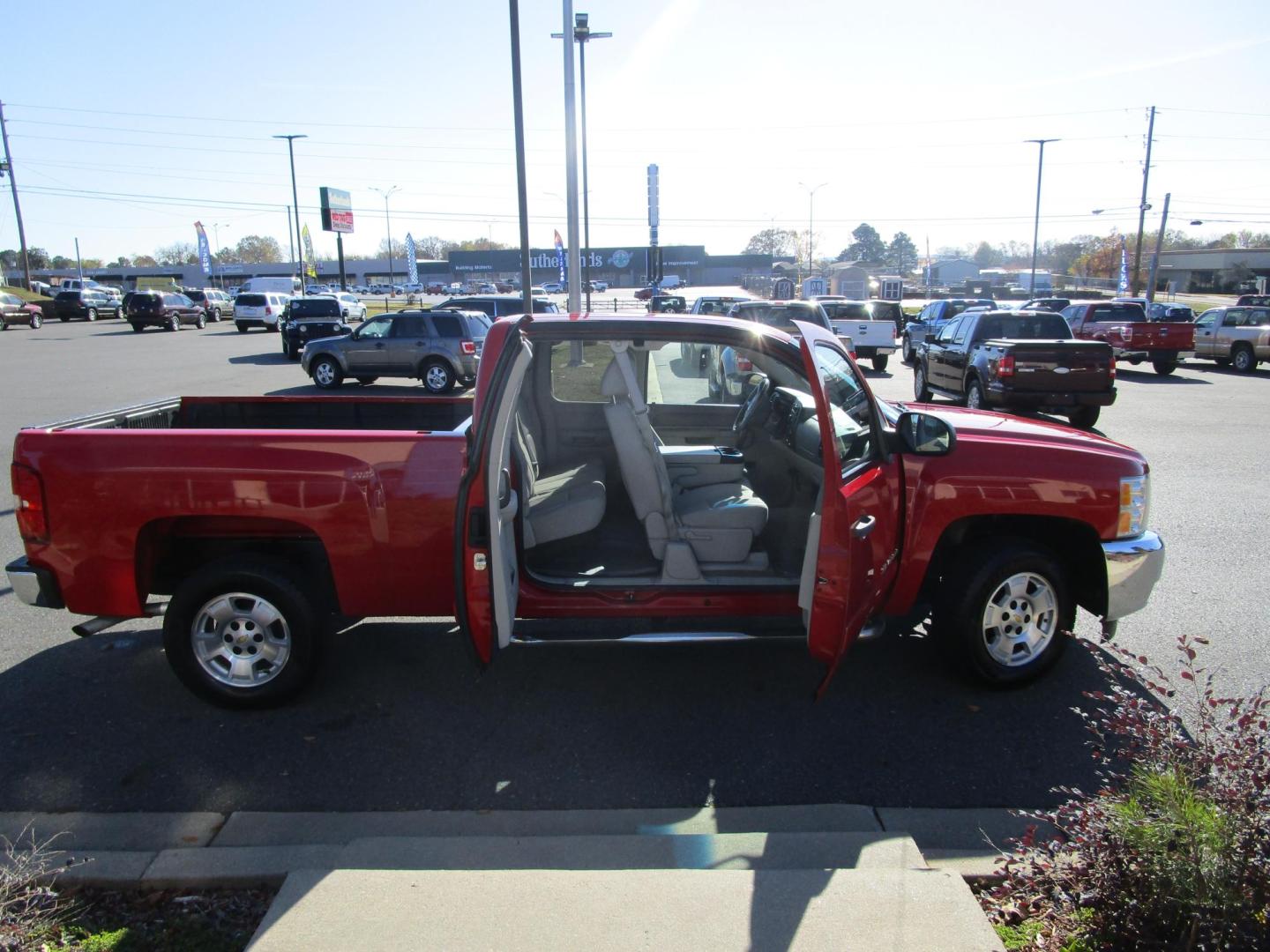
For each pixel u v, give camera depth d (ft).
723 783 12.26
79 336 130.41
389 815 11.42
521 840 10.52
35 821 11.30
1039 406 44.96
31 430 13.85
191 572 14.99
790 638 13.60
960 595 14.42
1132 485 14.62
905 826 11.20
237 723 13.93
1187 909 7.95
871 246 538.88
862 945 8.40
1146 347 75.72
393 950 8.34
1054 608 14.73
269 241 508.53
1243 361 80.53
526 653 16.44
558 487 15.97
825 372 13.15
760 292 222.48
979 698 14.78
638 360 19.42
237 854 10.36
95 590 13.87
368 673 15.71
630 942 8.44
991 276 369.30
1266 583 20.56
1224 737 9.08
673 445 19.60
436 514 13.56
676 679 15.43
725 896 9.12
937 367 56.54
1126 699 10.17
